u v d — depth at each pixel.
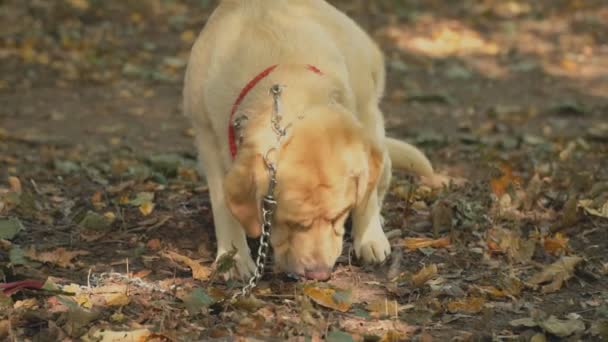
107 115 15.80
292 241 6.84
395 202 10.25
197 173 11.56
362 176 6.78
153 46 20.70
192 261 8.20
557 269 8.02
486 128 14.78
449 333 7.07
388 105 16.69
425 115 16.00
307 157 6.63
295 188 6.63
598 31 22.72
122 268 8.36
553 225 9.29
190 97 8.28
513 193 9.96
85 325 7.04
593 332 6.99
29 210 9.70
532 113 15.92
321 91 7.14
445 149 13.34
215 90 7.80
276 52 7.64
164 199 10.35
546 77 19.02
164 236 9.18
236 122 7.23
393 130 14.82
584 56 20.72
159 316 7.26
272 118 6.82
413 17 23.84
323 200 6.66
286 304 7.48
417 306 7.42
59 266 8.35
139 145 13.95
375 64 9.08
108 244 8.98
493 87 18.25
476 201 9.98
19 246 8.74
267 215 6.70
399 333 6.95
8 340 6.85
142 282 7.79
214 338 6.88
